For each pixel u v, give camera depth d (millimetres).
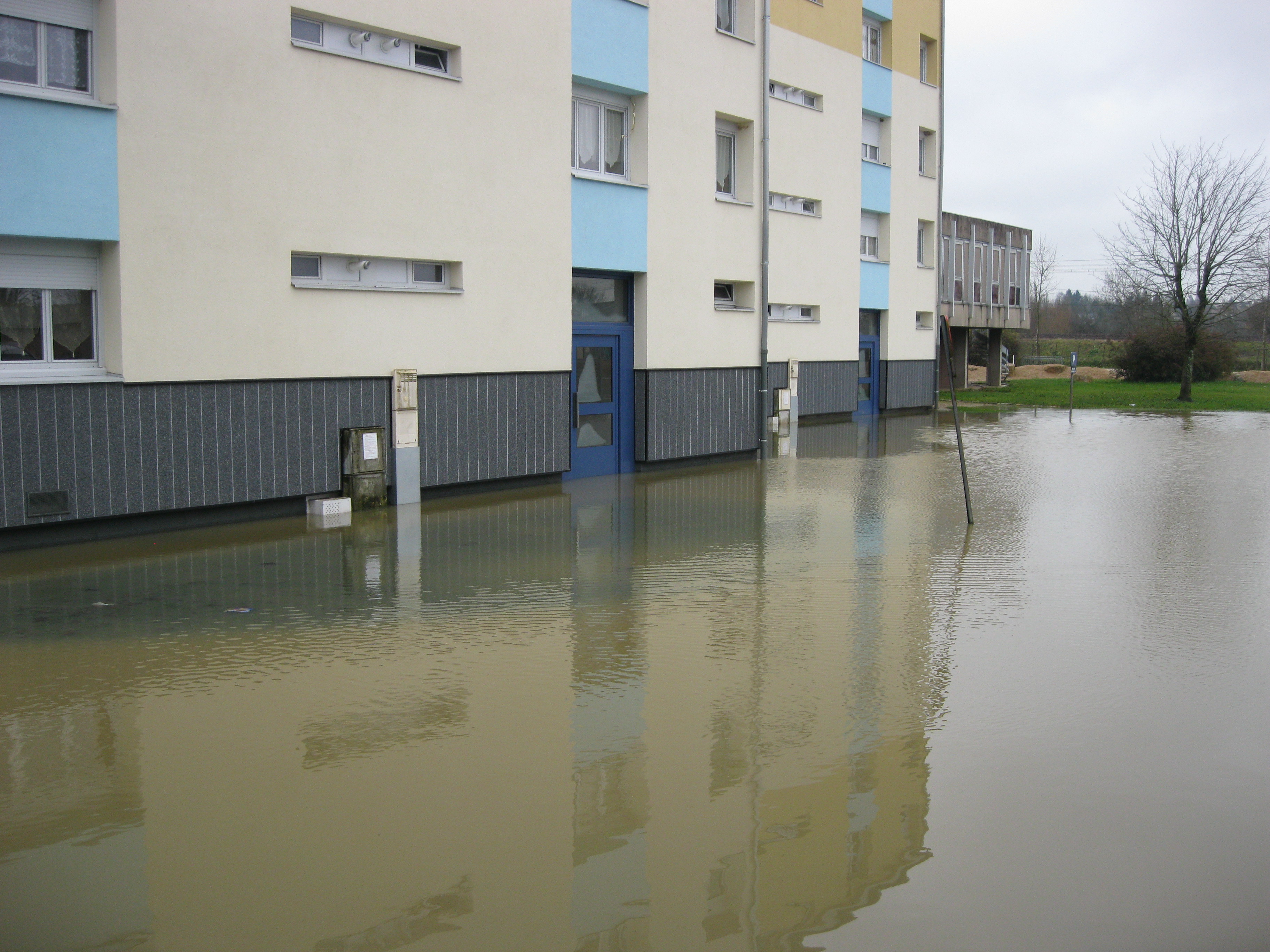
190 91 10844
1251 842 4262
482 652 6820
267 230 11633
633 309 17453
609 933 3564
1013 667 6594
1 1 9570
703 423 18672
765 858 4090
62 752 5086
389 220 12875
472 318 14078
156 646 6902
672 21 17297
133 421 10656
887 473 17188
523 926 3598
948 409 33531
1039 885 3916
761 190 19594
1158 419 30078
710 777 4844
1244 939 3576
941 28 30125
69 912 3678
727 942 3518
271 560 9828
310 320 12172
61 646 6887
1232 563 9914
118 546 10398
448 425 13906
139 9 10375
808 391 25562
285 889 3830
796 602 8281
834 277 25703
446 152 13508
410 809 4484
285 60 11672
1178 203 40438
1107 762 5059
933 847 4199
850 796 4652
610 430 17203
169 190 10750
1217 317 41625
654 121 17109
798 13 23375
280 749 5141
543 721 5547
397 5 12711
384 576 9141
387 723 5504
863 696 6004
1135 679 6355
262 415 11789
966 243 41125
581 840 4219
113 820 4367
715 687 6137
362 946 3467
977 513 12961
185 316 10984
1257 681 6328
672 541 10922
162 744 5199
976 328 43812
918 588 8773
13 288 9977
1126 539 11133
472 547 10531
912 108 29156
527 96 14555
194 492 11234
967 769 4969
